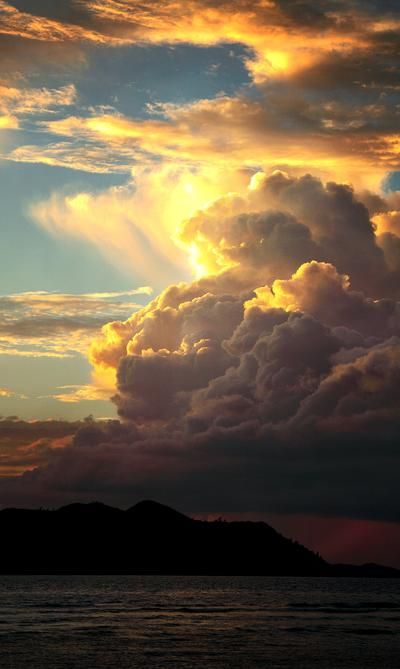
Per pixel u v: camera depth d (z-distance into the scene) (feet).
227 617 499.51
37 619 462.19
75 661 293.64
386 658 311.27
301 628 428.15
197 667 284.00
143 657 306.55
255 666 287.69
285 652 326.24
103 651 321.52
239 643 356.59
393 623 466.29
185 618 486.79
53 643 345.31
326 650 333.42
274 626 439.63
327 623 461.37
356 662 299.58
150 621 461.37
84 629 406.00
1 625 422.00
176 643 353.31
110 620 462.60
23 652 315.37
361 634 398.83
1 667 278.46
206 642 358.84
